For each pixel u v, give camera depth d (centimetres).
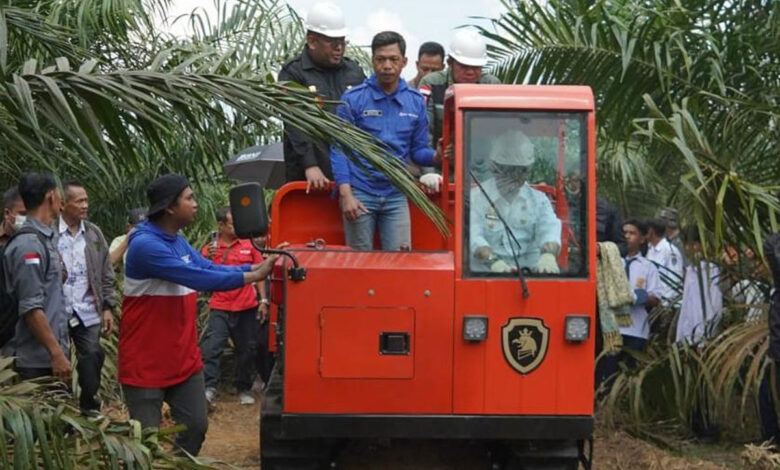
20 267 583
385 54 691
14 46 774
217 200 1256
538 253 621
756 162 845
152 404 598
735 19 891
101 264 745
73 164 634
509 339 618
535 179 625
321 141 539
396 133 701
